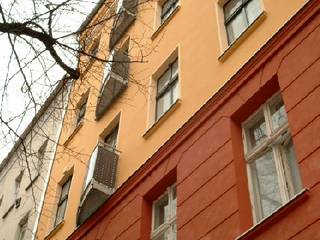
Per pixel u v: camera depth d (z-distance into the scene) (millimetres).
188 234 8578
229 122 9188
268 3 10320
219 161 8859
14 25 7172
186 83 11641
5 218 21594
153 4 16016
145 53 14516
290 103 7980
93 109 16234
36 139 20641
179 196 9438
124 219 10969
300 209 6707
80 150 15781
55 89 7992
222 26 11727
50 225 15734
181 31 13438
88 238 12070
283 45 8906
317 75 7797
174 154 10422
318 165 6852
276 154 8062
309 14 8688
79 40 7863
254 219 7793
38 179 19141
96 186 12055
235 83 9562
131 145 12680
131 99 14047
